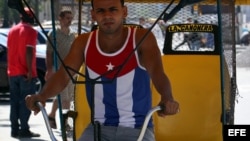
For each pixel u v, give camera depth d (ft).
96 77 15.69
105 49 15.71
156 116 21.09
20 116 33.73
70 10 24.54
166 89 15.33
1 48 47.16
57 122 36.70
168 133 21.11
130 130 15.60
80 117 19.60
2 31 48.73
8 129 36.94
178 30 21.65
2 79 47.21
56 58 20.07
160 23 23.61
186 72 21.07
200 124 20.99
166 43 21.47
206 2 23.12
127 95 15.60
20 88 33.40
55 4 22.13
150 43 15.74
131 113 15.67
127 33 15.70
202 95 20.94
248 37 115.65
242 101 46.73
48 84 16.22
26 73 33.19
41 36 49.29
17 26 33.40
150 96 15.96
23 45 32.99
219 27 19.12
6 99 49.80
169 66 21.17
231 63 22.33
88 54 15.79
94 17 15.76
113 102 15.62
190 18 23.59
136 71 15.62
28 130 34.04
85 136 15.85
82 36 16.14
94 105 15.58
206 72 21.01
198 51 21.22
